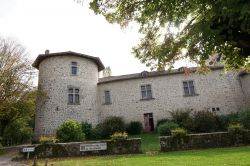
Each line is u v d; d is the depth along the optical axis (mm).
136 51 7480
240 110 21656
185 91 22984
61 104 21250
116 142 13312
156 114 22609
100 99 24031
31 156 13133
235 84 22500
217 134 13195
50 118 20906
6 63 19969
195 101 22453
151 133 21062
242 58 5812
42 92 21281
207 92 22562
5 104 19031
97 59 24062
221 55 5887
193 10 5617
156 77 23672
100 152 13188
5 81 19281
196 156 10031
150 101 23047
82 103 22125
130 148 13117
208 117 19297
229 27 4652
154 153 12438
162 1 5922
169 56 6672
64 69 22109
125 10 6629
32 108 21734
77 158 12461
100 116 23500
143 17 6637
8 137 24891
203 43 5000
